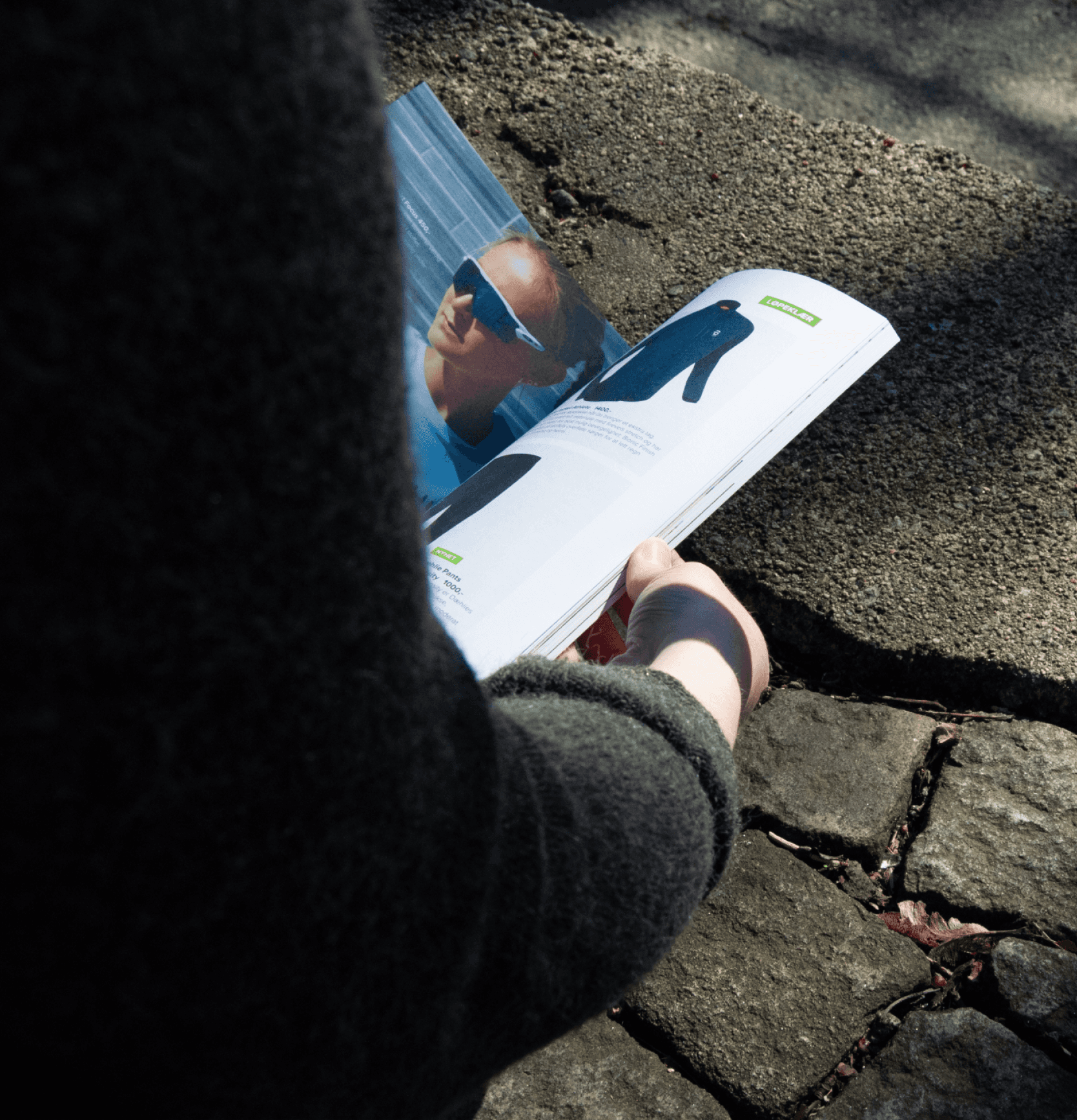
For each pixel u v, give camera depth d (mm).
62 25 172
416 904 320
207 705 237
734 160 1924
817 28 2537
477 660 894
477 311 1177
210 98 195
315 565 251
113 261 188
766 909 1129
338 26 226
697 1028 1049
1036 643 1287
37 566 200
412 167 1181
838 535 1403
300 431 234
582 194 1861
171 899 251
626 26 2451
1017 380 1547
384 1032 329
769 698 1309
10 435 189
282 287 218
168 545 216
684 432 1006
